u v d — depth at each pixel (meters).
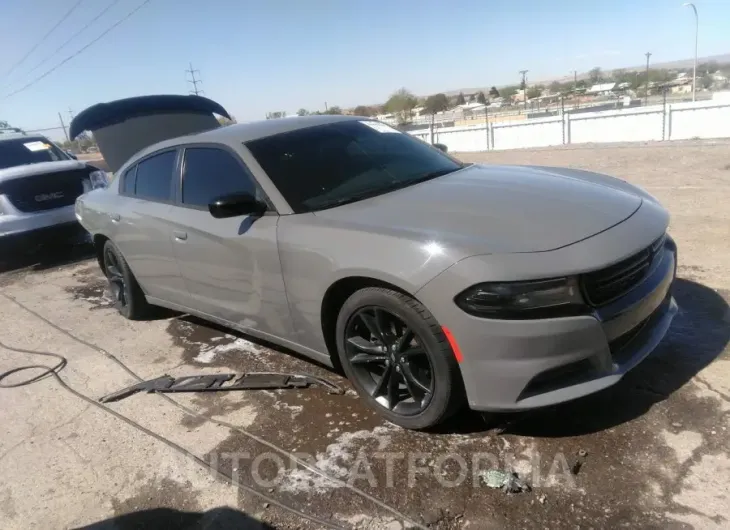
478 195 3.07
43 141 9.19
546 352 2.45
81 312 5.60
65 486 2.87
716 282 4.37
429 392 2.78
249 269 3.44
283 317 3.38
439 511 2.42
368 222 2.92
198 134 4.14
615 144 21.73
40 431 3.41
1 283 7.09
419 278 2.58
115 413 3.51
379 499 2.52
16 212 7.18
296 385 3.54
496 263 2.45
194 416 3.38
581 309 2.46
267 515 2.51
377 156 3.78
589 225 2.69
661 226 2.89
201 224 3.73
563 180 3.37
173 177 4.14
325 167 3.55
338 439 2.98
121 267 4.92
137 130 7.25
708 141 18.05
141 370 4.11
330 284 2.96
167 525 2.53
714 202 7.14
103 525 2.57
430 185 3.37
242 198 3.25
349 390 3.46
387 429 3.02
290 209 3.26
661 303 3.00
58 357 4.51
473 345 2.51
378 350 2.97
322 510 2.50
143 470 2.92
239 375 3.81
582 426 2.84
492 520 2.33
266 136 3.75
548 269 2.42
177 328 4.85
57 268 7.57
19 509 2.74
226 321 3.94
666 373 3.19
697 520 2.22
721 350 3.37
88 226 5.23
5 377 4.23
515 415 2.92
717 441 2.62
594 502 2.37
